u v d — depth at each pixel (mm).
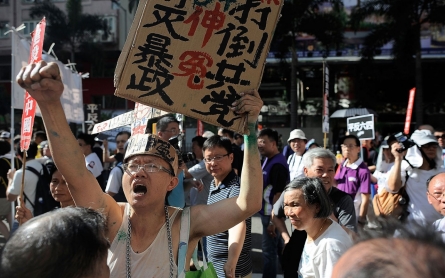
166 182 1879
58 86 1631
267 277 4426
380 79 28266
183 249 1851
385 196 4016
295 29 21938
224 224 1939
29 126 3168
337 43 22250
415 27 20750
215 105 1878
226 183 3342
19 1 31844
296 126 23141
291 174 6309
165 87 1848
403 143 3889
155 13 1872
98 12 31453
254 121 1890
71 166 1724
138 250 1837
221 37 1906
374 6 21172
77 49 29406
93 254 1124
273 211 3834
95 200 1809
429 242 801
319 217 2449
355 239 925
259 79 1917
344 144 4828
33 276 1025
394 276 741
